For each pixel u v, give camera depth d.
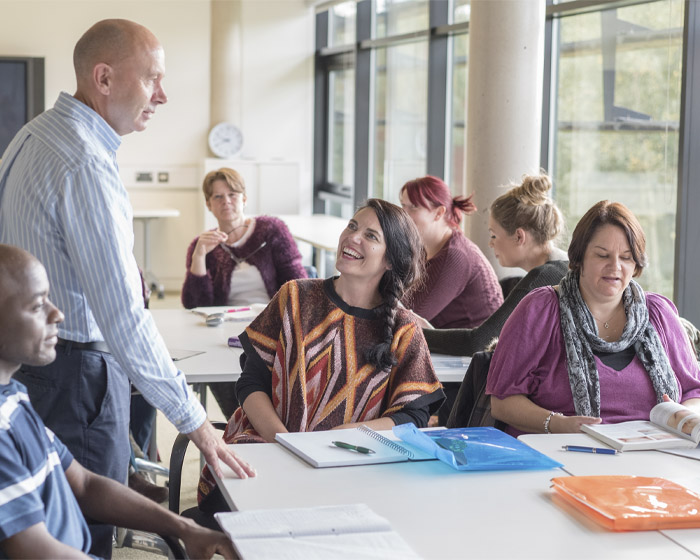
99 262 2.01
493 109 4.48
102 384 2.17
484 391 2.57
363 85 8.26
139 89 2.19
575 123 5.23
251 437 2.32
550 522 1.62
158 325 3.75
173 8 8.78
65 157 2.06
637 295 2.46
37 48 8.44
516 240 3.11
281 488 1.77
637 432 2.16
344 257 2.35
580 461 1.98
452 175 6.92
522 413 2.38
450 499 1.72
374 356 2.34
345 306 2.39
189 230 9.05
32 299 1.49
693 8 4.03
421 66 7.16
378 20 7.93
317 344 2.36
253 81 9.12
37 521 1.40
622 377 2.41
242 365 2.54
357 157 8.34
